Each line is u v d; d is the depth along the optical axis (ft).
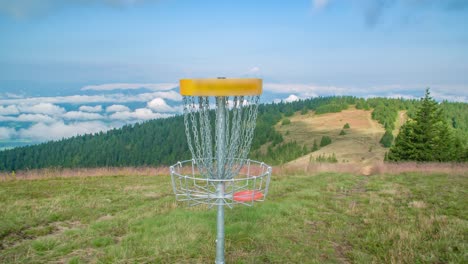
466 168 65.00
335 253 19.75
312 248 20.06
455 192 37.83
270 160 353.92
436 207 30.55
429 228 23.44
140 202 32.68
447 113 385.50
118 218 25.73
